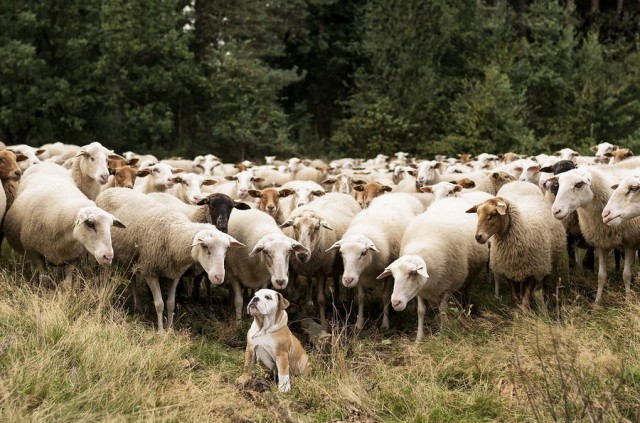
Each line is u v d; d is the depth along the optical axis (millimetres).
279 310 7660
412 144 37094
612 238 9992
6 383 6496
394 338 9688
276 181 20406
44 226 9781
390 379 7684
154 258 9398
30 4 31516
